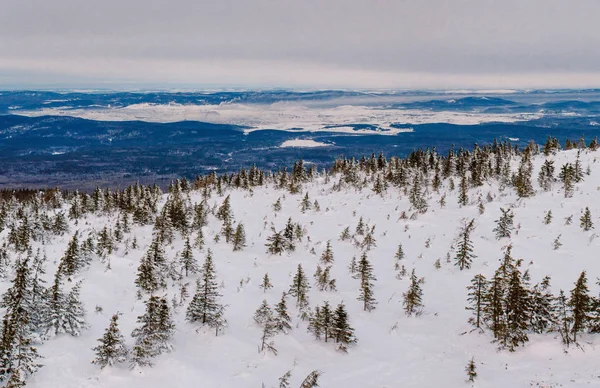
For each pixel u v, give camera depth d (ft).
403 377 74.69
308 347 86.94
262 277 128.16
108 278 116.67
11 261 128.47
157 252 120.67
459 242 139.54
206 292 90.12
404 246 160.35
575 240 139.74
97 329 83.61
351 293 118.52
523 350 77.46
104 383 65.51
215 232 183.42
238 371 74.49
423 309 106.63
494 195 210.18
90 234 163.84
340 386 71.72
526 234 151.23
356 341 90.02
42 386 62.95
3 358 62.69
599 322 76.18
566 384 61.31
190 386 67.77
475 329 91.15
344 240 171.01
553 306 81.76
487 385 66.18
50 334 75.56
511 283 82.79
